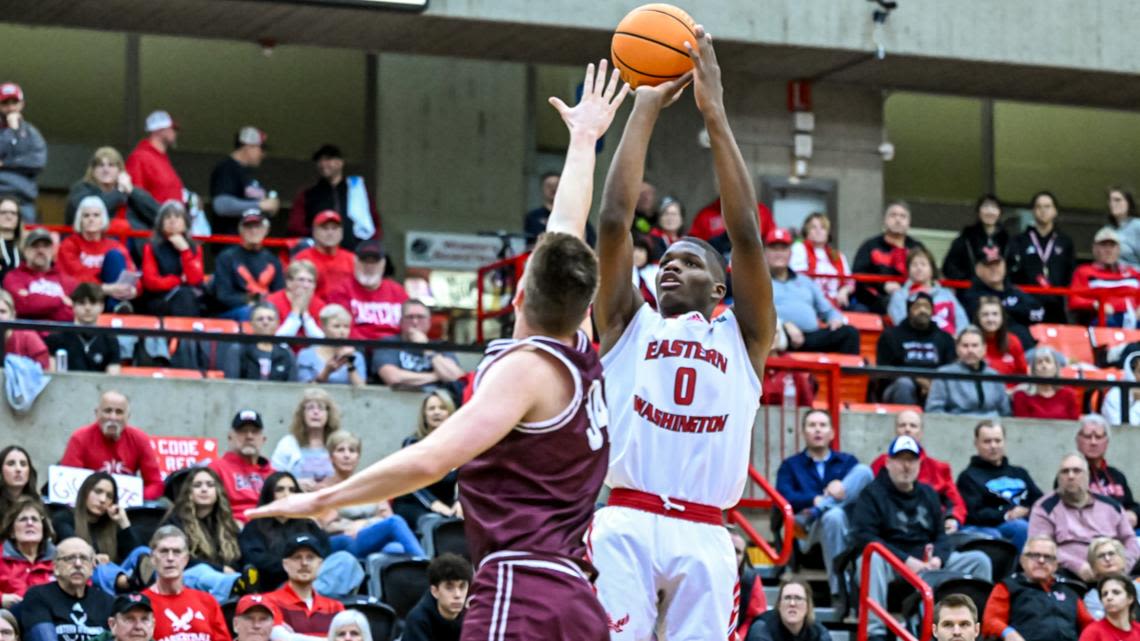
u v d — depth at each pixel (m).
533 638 5.25
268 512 4.89
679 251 6.51
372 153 22.77
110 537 13.01
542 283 5.43
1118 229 20.81
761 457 16.53
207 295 16.92
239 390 15.92
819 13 20.23
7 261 16.22
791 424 16.67
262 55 22.59
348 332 16.45
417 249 22.38
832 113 21.83
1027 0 20.98
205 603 11.98
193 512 13.00
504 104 23.28
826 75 21.36
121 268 16.48
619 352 6.38
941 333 17.88
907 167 24.08
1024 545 14.48
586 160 6.10
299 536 12.16
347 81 22.83
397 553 13.40
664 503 6.23
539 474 5.37
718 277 6.52
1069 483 14.83
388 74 22.92
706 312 6.50
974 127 24.38
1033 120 24.61
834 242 21.69
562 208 5.95
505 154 23.20
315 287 17.12
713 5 19.89
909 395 17.81
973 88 22.03
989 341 18.23
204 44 22.38
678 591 6.21
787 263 18.19
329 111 22.72
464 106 23.11
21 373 15.27
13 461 12.90
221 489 13.13
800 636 12.64
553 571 5.32
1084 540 14.73
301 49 22.70
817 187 21.61
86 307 15.73
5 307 15.20
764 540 15.52
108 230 17.06
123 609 11.31
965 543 14.46
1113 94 22.38
